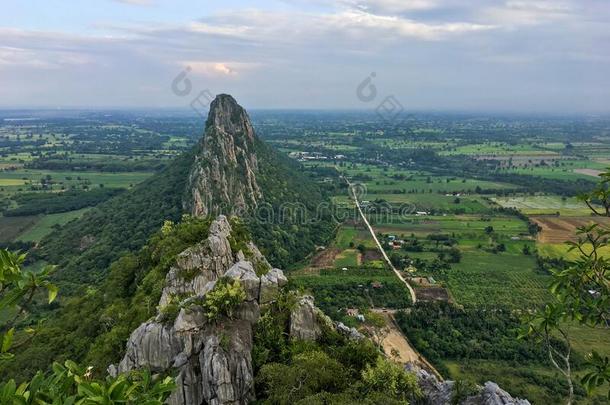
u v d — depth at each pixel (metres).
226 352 53.62
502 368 110.81
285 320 63.22
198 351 55.09
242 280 63.28
